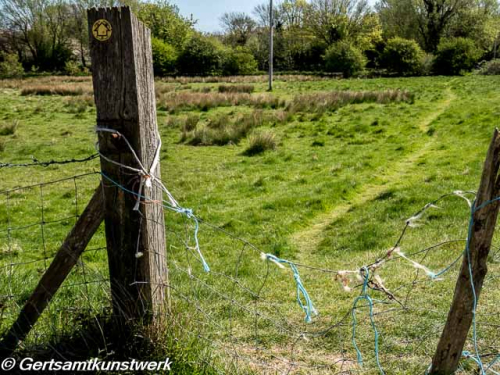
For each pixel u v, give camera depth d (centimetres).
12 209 1135
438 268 635
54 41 7906
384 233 842
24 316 362
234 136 1872
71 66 7062
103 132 335
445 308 505
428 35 7431
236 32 9506
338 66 5925
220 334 459
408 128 1997
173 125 2186
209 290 597
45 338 380
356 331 467
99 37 322
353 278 618
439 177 1206
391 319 488
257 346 439
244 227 955
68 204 1175
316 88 4019
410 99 2812
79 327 378
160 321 365
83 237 352
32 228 1005
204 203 1141
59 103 3038
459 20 7169
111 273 359
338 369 399
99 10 320
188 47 6091
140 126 333
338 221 977
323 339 455
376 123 2112
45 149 1788
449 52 5684
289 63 7856
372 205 1039
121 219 346
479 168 1253
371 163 1445
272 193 1209
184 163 1572
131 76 326
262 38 8175
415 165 1412
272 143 1717
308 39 7988
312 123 2192
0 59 7412
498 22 7150
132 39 322
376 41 7612
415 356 410
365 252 766
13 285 567
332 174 1357
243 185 1288
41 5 7750
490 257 634
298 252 828
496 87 3316
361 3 7719
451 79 4650
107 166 340
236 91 3662
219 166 1517
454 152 1509
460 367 370
